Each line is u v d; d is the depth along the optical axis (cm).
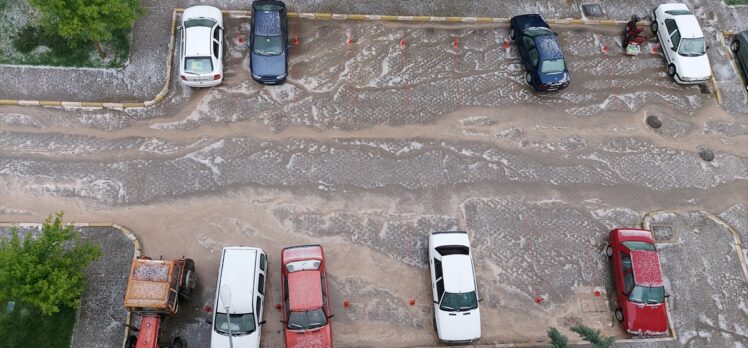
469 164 2075
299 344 1659
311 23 2300
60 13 1867
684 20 2311
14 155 1955
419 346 1767
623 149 2158
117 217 1881
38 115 2033
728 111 2280
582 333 1652
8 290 1562
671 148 2177
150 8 2244
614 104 2248
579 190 2061
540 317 1842
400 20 2347
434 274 1798
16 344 1667
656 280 1802
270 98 2134
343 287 1834
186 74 2033
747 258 1983
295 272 1717
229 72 2170
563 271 1917
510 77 2269
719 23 2470
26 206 1875
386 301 1825
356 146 2072
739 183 2130
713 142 2205
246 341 1644
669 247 1978
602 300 1884
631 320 1791
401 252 1903
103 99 2077
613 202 2052
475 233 1955
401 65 2248
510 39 2353
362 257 1886
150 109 2078
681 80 2270
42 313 1692
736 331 1855
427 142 2105
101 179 1939
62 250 1728
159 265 1642
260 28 2119
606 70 2323
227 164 2002
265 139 2058
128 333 1697
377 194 1992
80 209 1884
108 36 1970
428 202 1994
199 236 1877
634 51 2338
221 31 2183
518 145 2133
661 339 1823
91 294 1747
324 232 1914
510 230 1969
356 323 1786
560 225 1991
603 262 1945
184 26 2103
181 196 1936
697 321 1861
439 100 2194
